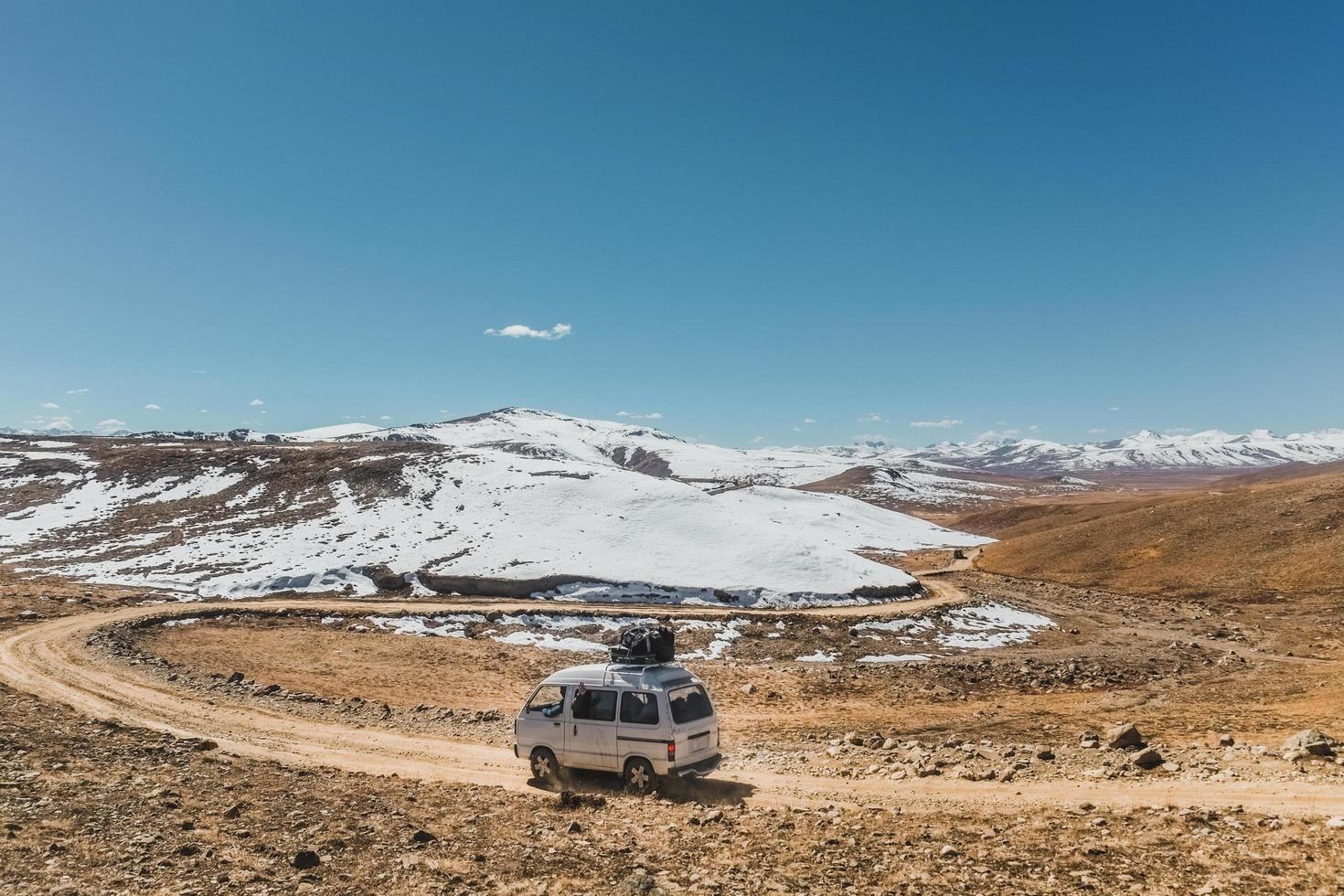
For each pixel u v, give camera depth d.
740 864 9.71
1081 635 52.50
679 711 14.76
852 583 63.31
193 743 16.89
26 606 43.62
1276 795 12.61
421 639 43.16
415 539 69.62
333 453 101.62
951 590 70.00
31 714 18.33
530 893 8.69
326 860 9.57
